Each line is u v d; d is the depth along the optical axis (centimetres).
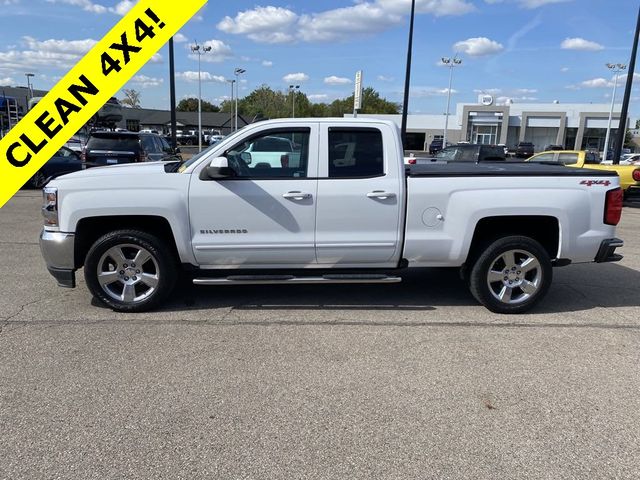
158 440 292
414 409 329
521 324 484
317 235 485
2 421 309
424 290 591
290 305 530
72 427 304
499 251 496
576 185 492
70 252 479
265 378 368
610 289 604
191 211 477
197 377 368
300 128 480
